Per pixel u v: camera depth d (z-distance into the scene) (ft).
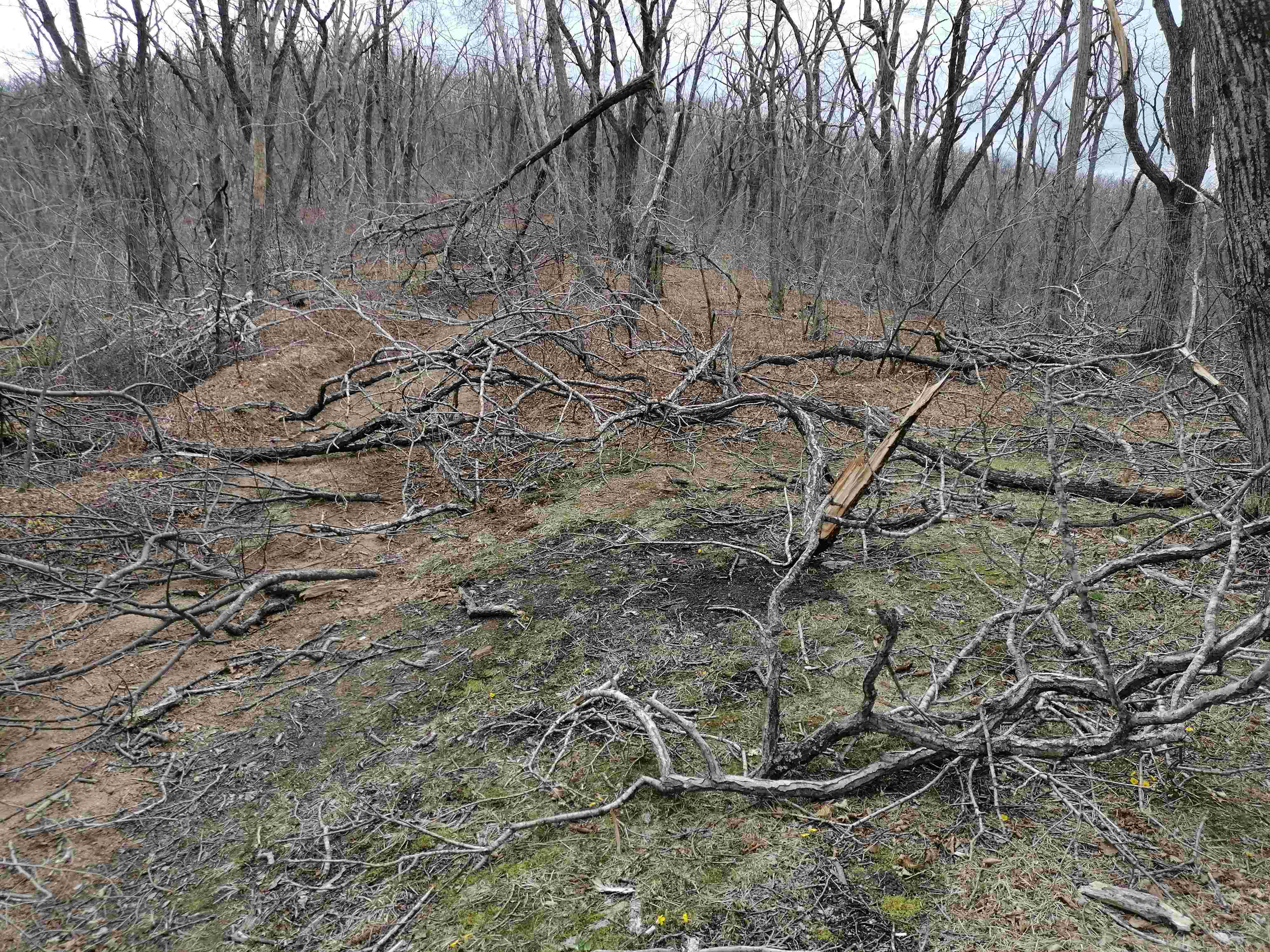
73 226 29.71
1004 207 66.18
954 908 7.77
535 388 22.76
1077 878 7.98
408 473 20.63
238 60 49.98
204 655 14.43
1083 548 15.40
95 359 28.43
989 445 22.43
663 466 21.25
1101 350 32.14
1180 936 7.22
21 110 33.65
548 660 13.07
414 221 41.22
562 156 38.58
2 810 10.92
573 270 38.65
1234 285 14.56
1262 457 14.82
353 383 24.71
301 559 17.81
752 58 50.37
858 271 45.93
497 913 8.51
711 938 7.75
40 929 9.11
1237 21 13.07
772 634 10.23
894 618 8.29
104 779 11.48
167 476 21.43
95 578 16.78
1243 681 7.39
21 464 22.35
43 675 13.57
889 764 8.96
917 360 29.30
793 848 8.70
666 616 13.89
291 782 11.17
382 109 69.46
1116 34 28.60
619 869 8.80
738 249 53.62
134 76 38.27
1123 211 53.36
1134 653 11.62
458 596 15.61
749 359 31.12
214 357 30.91
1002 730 9.64
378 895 9.10
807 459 21.33
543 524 18.35
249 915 9.08
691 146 67.67
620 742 10.94
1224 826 8.52
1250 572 13.65
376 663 13.75
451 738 11.59
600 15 42.78
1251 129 13.35
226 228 38.32
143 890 9.61
